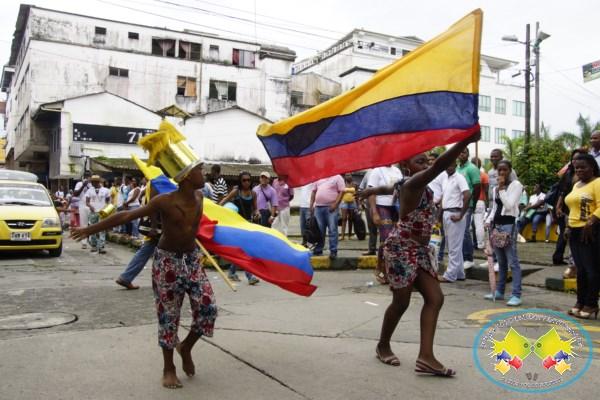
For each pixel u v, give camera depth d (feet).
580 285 20.04
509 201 22.04
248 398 11.81
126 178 56.85
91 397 11.62
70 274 30.32
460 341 16.37
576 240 20.02
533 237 48.85
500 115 194.39
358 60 176.55
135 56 128.88
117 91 127.13
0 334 16.42
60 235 39.32
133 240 46.44
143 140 12.96
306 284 15.97
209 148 112.27
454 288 26.13
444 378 13.15
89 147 103.30
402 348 15.58
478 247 39.09
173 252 12.58
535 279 28.02
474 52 13.61
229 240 15.94
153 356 14.46
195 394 11.99
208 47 137.59
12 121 164.04
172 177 12.44
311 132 16.03
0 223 36.78
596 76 61.93
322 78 156.56
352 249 41.96
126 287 24.75
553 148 71.00
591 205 19.60
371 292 24.82
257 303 21.91
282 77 145.69
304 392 12.19
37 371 13.15
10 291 23.97
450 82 13.89
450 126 13.70
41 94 118.83
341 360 14.46
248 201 27.48
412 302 22.35
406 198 13.56
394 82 14.80
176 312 12.62
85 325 17.65
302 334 17.01
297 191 119.96
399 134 14.61
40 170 138.51
